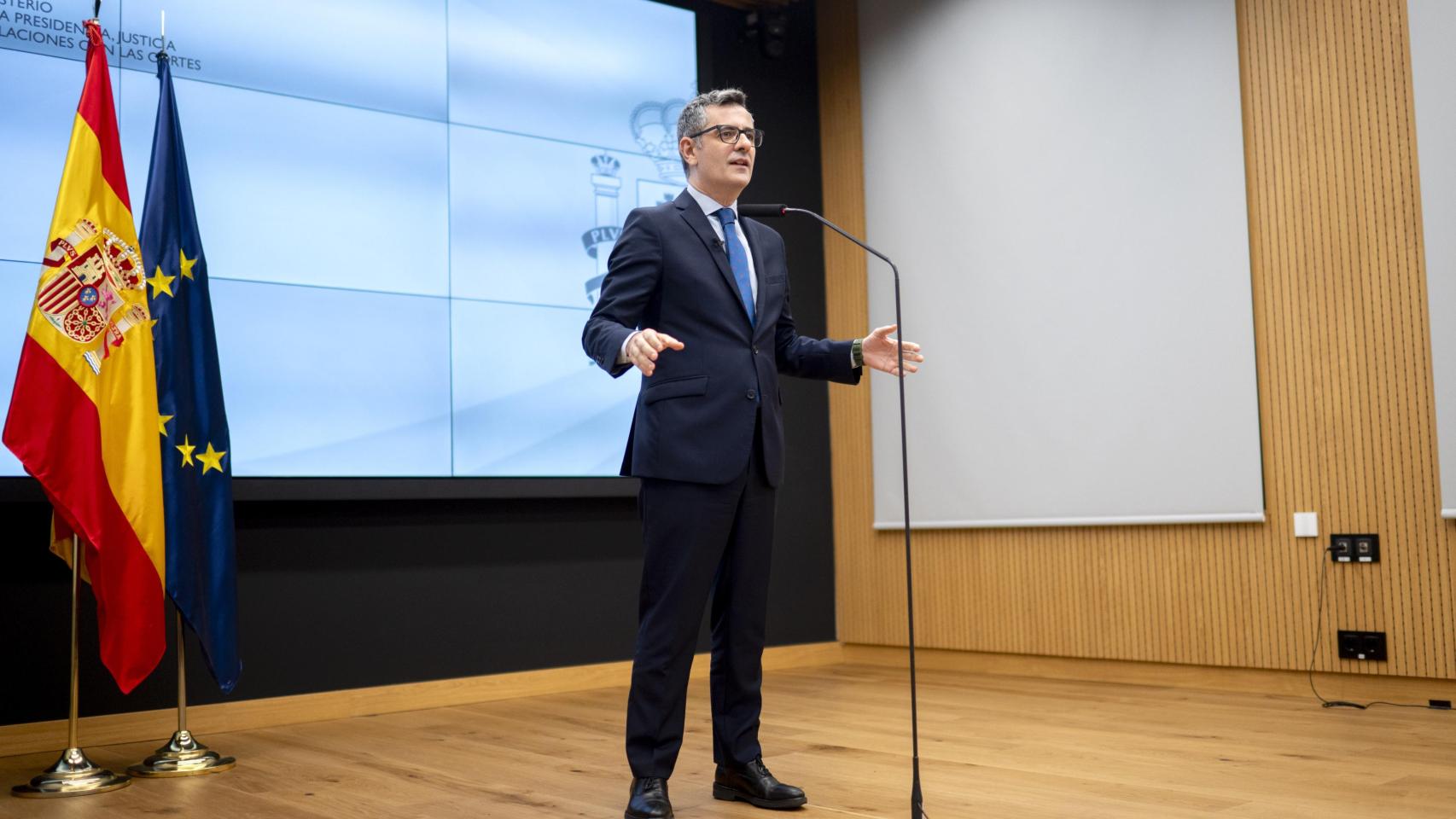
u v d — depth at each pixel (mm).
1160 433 4195
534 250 4492
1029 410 4605
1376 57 3689
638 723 2299
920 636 5000
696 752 3053
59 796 2762
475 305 4320
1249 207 3994
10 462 3350
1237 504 3979
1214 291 4059
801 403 5328
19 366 2871
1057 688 4199
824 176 5492
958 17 4918
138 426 2975
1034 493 4582
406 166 4191
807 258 5402
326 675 3918
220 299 3748
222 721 3682
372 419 4035
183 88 3736
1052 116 4555
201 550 3109
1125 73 4324
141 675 2924
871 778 2676
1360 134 3721
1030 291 4613
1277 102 3934
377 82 4148
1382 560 3646
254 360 3801
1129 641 4305
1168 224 4184
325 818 2438
